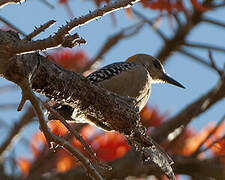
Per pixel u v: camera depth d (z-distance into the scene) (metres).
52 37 5.93
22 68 6.39
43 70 6.87
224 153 11.77
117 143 13.08
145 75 11.89
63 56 13.27
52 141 6.56
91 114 7.70
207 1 12.58
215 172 12.27
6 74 6.39
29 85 6.43
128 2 6.24
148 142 7.97
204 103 13.32
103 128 10.35
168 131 13.28
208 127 13.23
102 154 12.93
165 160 8.23
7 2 6.23
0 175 12.58
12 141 13.04
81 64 13.34
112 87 11.43
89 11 6.32
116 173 12.27
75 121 10.46
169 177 8.16
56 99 7.27
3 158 12.97
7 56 6.12
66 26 5.96
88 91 7.36
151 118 13.87
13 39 6.20
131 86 11.62
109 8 6.20
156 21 12.77
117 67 11.61
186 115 13.26
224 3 12.55
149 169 12.26
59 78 7.04
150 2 10.70
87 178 12.48
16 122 13.05
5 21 7.47
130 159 12.30
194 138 13.30
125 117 7.74
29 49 6.02
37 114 6.49
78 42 5.97
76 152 6.60
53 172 13.23
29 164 13.26
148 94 12.27
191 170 12.48
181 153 13.11
